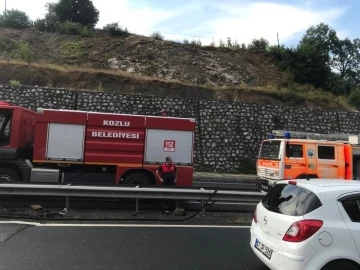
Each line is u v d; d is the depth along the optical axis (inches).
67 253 227.1
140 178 412.8
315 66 1530.5
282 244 171.5
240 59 1521.9
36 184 341.4
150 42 1515.7
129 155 414.6
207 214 358.9
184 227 305.7
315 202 171.9
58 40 1514.5
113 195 339.0
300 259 162.7
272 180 547.2
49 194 331.9
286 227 172.9
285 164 534.6
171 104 855.1
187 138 424.8
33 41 1489.9
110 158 411.8
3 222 292.8
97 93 836.0
